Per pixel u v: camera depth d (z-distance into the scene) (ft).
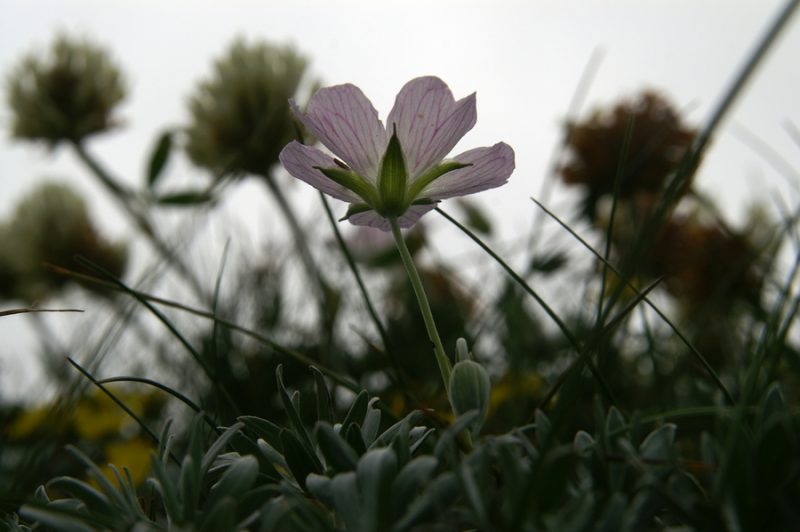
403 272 1.40
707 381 0.73
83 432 1.02
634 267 0.65
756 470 0.36
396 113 0.49
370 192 0.50
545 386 0.92
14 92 1.68
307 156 0.51
